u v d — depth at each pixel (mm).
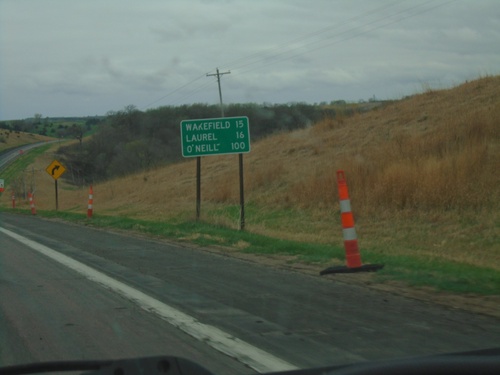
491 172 16547
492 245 12844
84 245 14547
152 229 17984
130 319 6938
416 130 23891
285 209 20625
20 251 13586
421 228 15047
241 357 5422
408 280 8859
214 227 17500
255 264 11039
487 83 28188
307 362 5234
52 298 8180
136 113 73250
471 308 7145
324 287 8609
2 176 82562
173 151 62594
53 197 51406
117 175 55812
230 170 30641
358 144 25891
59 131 158375
